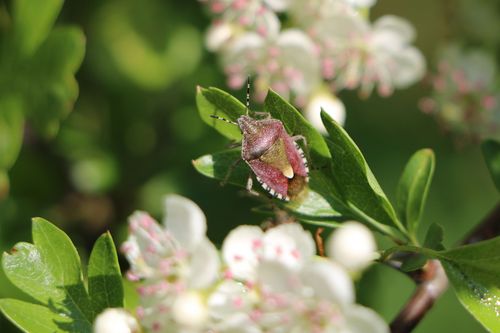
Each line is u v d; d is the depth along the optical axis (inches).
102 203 11.2
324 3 10.3
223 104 9.1
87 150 11.3
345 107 11.5
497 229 9.6
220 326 8.5
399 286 11.1
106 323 8.5
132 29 11.3
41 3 10.3
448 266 8.7
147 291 8.6
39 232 8.9
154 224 8.7
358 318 8.3
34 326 8.8
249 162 9.1
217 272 8.6
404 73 10.7
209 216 10.9
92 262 8.8
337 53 10.5
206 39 10.7
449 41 11.8
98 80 11.3
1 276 10.4
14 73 10.3
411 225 9.2
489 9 11.7
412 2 12.0
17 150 10.3
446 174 11.7
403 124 11.6
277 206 9.2
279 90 10.3
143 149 11.3
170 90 11.3
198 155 11.1
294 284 8.4
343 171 9.0
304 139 9.0
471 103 11.3
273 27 10.2
